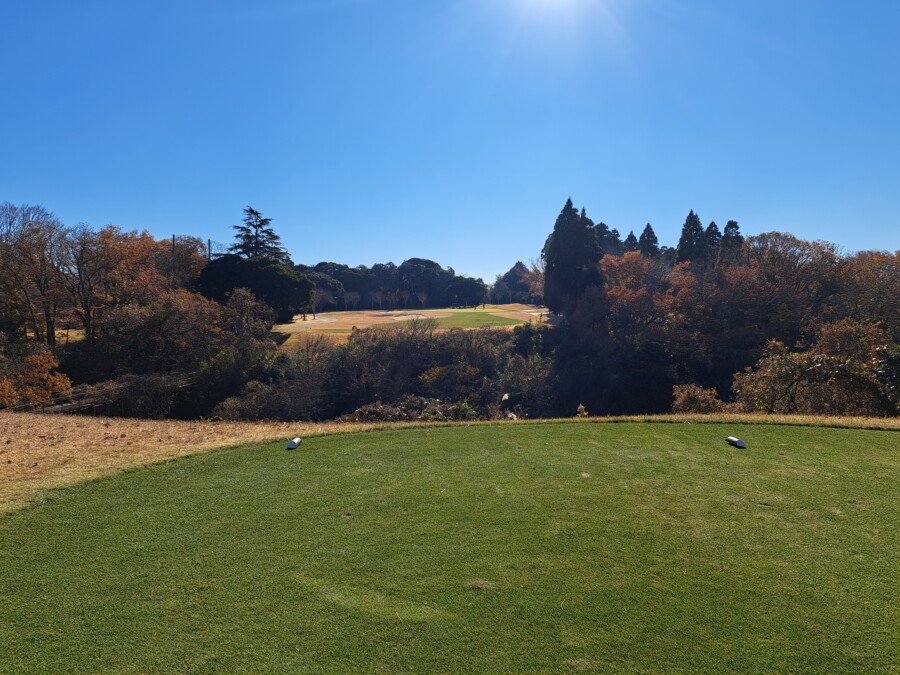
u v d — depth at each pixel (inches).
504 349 1603.1
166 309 1353.3
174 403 1176.8
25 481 291.7
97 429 463.2
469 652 146.6
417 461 336.2
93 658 145.0
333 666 141.3
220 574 191.2
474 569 193.3
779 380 729.6
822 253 1633.9
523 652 146.3
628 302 1644.9
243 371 1263.5
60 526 234.2
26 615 165.5
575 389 1460.4
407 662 142.6
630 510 247.6
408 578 187.3
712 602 169.8
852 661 141.2
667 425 433.4
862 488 273.4
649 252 2605.8
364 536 222.5
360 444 382.9
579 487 281.0
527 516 241.8
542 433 411.5
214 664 142.3
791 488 275.1
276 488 285.6
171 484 293.4
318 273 3166.8
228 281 1761.8
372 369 1354.6
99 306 1465.3
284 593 177.9
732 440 366.3
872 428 410.6
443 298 3624.5
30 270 1369.3
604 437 394.3
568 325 1713.8
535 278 3166.8
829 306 1562.5
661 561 197.6
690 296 1592.0
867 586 177.9
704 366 1482.5
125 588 181.6
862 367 666.8
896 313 1261.1
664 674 136.9
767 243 1771.7
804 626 156.6
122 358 1312.7
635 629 156.3
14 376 991.0
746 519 235.5
